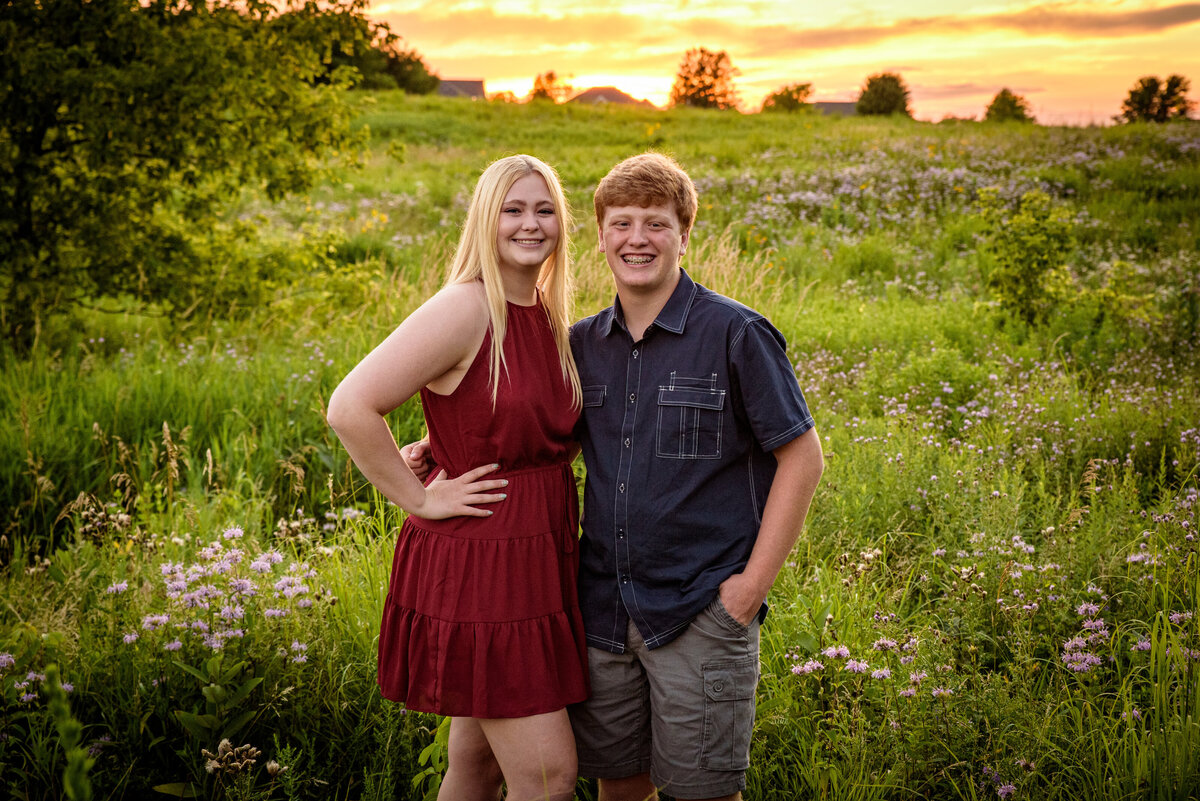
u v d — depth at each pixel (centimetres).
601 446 215
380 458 197
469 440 207
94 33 695
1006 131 2177
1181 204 1280
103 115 673
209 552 306
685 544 205
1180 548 328
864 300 907
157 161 757
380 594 319
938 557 357
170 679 263
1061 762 235
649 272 206
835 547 360
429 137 2438
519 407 205
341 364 600
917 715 241
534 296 224
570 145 2375
